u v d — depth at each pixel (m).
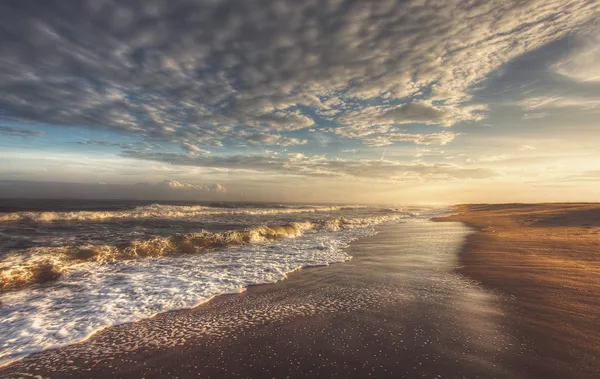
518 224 17.97
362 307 5.16
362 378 3.11
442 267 7.91
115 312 5.03
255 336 4.12
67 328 4.42
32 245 9.96
